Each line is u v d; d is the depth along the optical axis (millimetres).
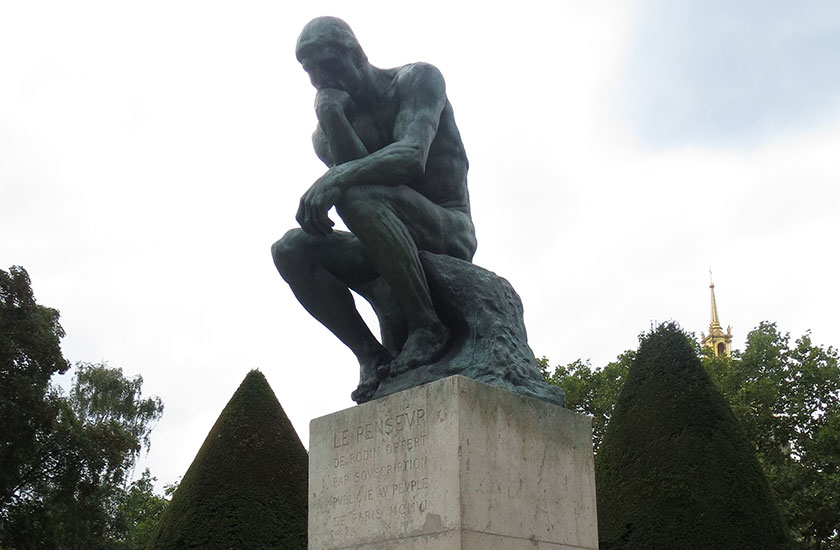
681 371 15234
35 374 23078
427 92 5336
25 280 23438
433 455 4328
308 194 4887
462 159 5797
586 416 5035
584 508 4805
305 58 5297
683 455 14352
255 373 15266
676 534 13789
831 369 27781
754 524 13625
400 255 5000
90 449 24031
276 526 13750
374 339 5633
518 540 4348
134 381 36750
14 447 22172
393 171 5004
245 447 14297
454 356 5043
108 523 31594
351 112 5355
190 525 13648
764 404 27312
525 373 4902
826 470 25812
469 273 5145
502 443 4438
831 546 25438
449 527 4137
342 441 4883
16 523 23172
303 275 5516
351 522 4676
